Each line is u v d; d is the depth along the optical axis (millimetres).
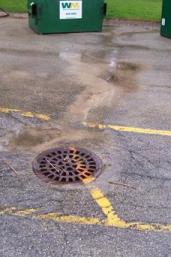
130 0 13922
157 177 4441
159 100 6457
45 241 3490
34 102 6156
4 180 4270
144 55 8766
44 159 4684
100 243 3490
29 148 4906
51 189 4156
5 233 3561
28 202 3959
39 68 7621
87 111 5949
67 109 5984
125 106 6180
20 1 12992
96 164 4625
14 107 5965
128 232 3625
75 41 9586
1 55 8242
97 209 3900
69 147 4953
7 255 3334
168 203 4031
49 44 9227
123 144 5062
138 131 5414
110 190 4180
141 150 4949
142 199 4066
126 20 11508
